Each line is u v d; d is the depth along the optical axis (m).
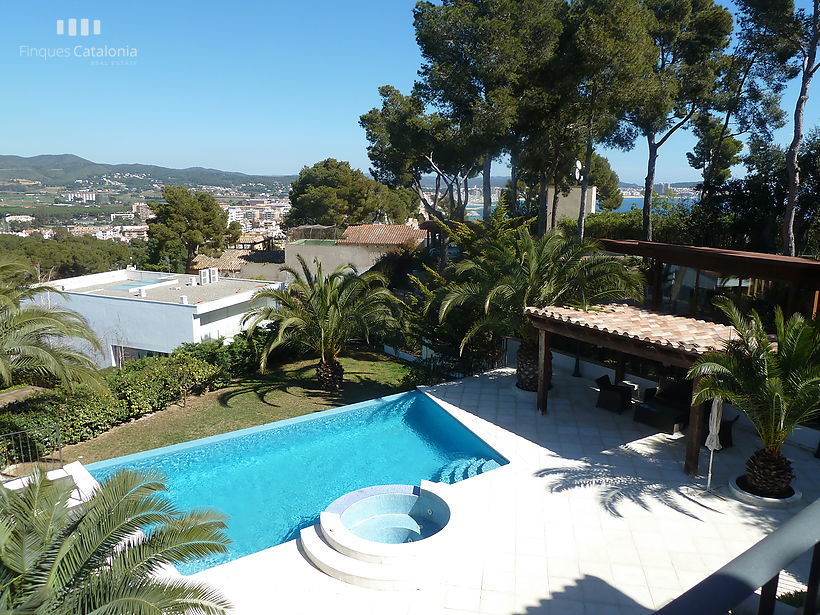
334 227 41.47
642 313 15.27
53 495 7.43
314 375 22.75
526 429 14.53
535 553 9.50
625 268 15.74
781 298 15.98
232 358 21.94
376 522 11.28
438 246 37.69
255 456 14.66
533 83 24.27
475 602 8.44
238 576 9.25
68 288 28.09
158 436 16.61
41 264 52.19
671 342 11.84
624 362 16.62
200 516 7.64
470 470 13.31
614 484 11.62
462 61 24.64
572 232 33.94
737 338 12.55
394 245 38.25
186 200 56.88
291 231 41.31
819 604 1.91
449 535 9.93
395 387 21.00
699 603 1.50
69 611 6.18
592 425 14.70
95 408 16.27
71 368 13.79
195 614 6.84
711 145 33.78
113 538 7.09
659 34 26.83
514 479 11.91
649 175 29.14
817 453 12.27
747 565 1.63
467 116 25.55
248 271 44.16
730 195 28.94
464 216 31.84
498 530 10.15
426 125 27.38
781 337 10.46
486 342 19.69
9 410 15.35
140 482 7.83
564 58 23.30
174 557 7.09
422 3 25.25
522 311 16.19
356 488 13.10
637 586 8.66
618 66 22.11
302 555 9.83
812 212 26.22
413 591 8.71
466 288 16.56
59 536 7.13
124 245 65.19
